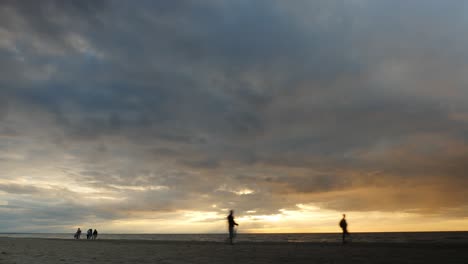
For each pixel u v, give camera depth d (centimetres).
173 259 1367
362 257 1258
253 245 2225
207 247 2091
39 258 1504
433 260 1095
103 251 1902
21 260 1417
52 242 3491
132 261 1316
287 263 1142
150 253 1698
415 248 1603
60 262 1316
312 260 1212
